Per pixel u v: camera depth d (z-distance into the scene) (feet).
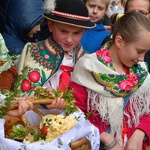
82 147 7.23
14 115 7.16
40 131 7.44
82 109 8.41
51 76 8.54
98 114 8.39
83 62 8.38
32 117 7.94
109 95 8.30
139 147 8.46
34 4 11.25
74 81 8.45
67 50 8.79
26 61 8.63
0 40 7.65
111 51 8.46
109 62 8.38
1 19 11.74
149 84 8.57
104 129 8.44
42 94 7.51
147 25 8.14
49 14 8.61
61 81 8.64
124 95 8.39
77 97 8.38
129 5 11.61
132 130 8.58
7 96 7.18
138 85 8.43
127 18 8.25
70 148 7.06
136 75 8.36
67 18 8.46
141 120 8.68
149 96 8.60
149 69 10.88
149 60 10.91
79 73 8.41
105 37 10.38
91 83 8.31
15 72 8.18
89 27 8.56
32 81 8.38
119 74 8.29
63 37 8.65
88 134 7.29
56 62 8.60
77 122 7.38
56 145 7.00
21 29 11.21
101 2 10.86
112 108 8.31
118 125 8.38
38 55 8.63
